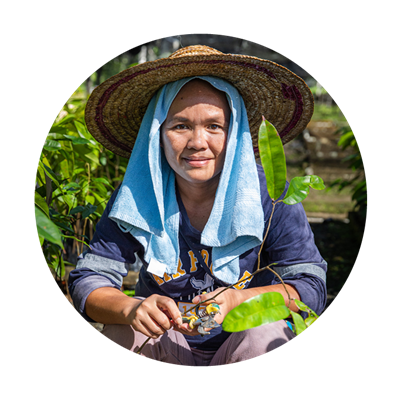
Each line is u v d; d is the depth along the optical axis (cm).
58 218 220
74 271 168
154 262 169
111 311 153
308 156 787
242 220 157
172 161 162
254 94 174
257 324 122
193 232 171
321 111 1073
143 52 776
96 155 259
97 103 172
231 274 166
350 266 380
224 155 163
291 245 166
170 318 153
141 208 168
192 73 158
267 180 140
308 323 134
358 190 426
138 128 190
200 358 176
